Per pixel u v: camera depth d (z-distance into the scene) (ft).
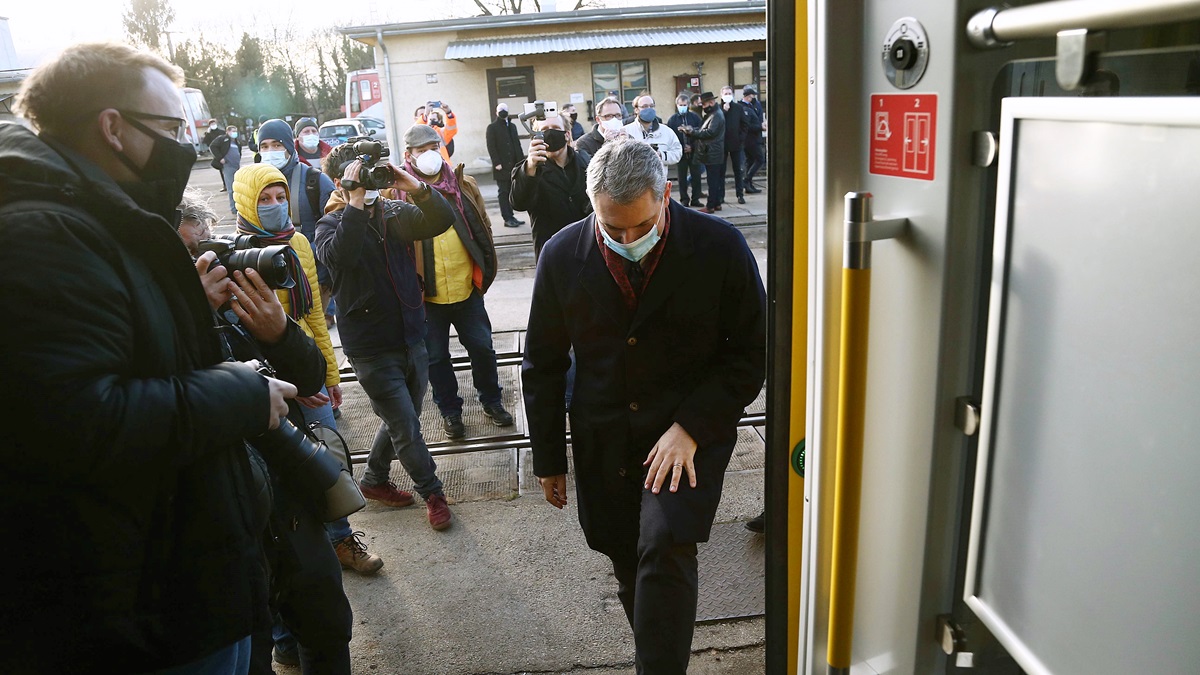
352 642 9.75
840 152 3.92
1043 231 2.97
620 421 7.51
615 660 9.25
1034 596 3.20
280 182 10.85
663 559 6.75
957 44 3.24
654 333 7.25
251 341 6.68
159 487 4.83
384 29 49.39
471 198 14.57
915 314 3.63
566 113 36.68
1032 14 2.89
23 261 4.23
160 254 4.95
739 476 13.01
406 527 12.25
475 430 15.46
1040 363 3.05
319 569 6.68
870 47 3.73
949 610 3.84
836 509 3.76
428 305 14.43
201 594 5.01
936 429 3.60
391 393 11.76
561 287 7.45
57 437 4.26
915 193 3.55
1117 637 2.82
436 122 38.22
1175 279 2.46
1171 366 2.50
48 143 4.71
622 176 6.45
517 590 10.59
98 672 4.65
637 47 49.37
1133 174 2.58
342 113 136.98
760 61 52.29
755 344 7.33
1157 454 2.58
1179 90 3.07
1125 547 2.75
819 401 4.31
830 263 4.08
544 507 12.57
